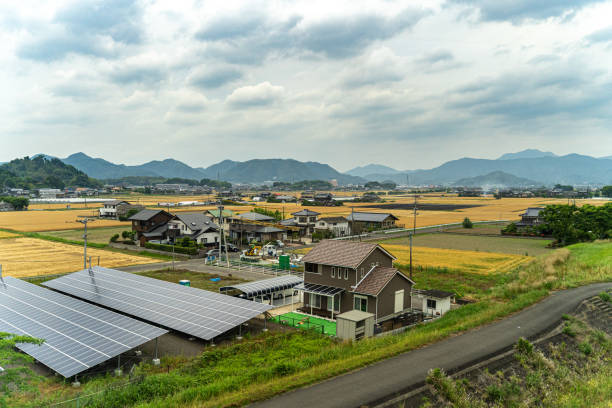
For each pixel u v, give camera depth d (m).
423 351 21.88
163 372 22.83
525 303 31.56
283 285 40.28
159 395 17.88
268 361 22.66
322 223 101.38
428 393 17.05
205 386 17.98
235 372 20.84
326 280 37.44
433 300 37.09
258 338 29.16
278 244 81.94
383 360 20.55
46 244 82.00
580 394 18.05
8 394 18.22
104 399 17.25
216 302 32.84
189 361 23.80
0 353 17.41
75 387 21.33
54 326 27.30
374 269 36.88
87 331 26.06
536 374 19.39
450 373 19.11
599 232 80.62
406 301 37.50
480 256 67.44
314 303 38.12
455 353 21.59
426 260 63.44
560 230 79.12
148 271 56.41
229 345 27.70
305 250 78.25
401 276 36.62
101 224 117.19
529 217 107.38
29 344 24.72
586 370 21.16
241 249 80.88
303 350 25.11
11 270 55.56
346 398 16.34
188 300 33.97
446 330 25.56
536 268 51.38
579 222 83.69
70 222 120.94
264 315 34.22
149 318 30.77
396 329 31.39
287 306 40.53
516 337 24.28
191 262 65.12
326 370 18.95
